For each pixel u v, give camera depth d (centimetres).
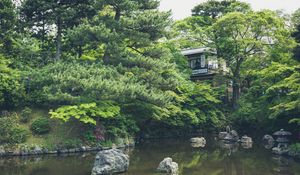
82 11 3562
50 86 2791
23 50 3416
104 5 3186
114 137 3111
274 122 3744
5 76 2980
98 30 2912
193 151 2933
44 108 3177
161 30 3225
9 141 2673
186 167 2189
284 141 3081
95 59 3178
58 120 3022
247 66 4497
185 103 4212
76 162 2328
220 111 4475
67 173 1973
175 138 4053
